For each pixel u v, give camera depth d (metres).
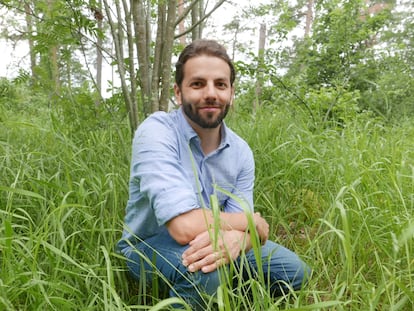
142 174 1.73
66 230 2.02
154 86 2.90
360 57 5.36
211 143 1.94
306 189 2.58
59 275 1.66
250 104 4.56
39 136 3.06
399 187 2.04
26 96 4.30
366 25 5.30
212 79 1.79
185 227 1.63
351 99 4.41
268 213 2.49
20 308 1.56
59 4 2.83
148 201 1.78
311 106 4.35
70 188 1.87
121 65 2.95
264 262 1.85
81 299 1.62
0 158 2.60
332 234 1.98
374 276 1.92
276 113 3.38
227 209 2.03
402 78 4.88
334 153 2.63
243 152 2.05
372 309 1.40
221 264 1.52
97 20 2.99
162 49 2.94
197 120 1.83
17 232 2.12
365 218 1.87
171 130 1.86
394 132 3.21
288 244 2.30
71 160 2.46
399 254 1.84
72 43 2.92
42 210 2.05
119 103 3.21
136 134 1.85
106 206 2.21
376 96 5.14
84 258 1.88
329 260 1.93
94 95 3.18
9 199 1.85
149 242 1.86
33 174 2.49
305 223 2.42
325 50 5.47
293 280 1.86
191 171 1.87
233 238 1.66
